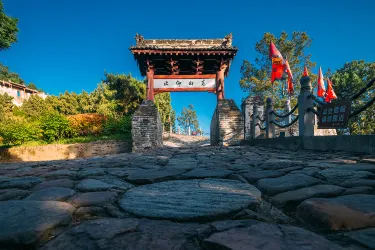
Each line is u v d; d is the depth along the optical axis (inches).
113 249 34.6
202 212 49.3
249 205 54.3
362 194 55.7
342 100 155.3
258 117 353.7
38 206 54.6
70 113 1149.7
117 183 83.6
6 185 85.0
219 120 418.6
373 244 33.3
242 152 217.3
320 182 71.4
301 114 217.8
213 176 90.7
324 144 181.6
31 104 1219.9
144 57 438.6
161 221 45.9
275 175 87.0
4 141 553.3
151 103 422.0
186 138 1000.9
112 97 880.3
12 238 37.9
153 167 123.1
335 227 39.7
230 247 33.1
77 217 50.3
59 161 196.9
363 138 141.2
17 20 503.5
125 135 573.0
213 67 473.7
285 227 40.4
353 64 1077.8
